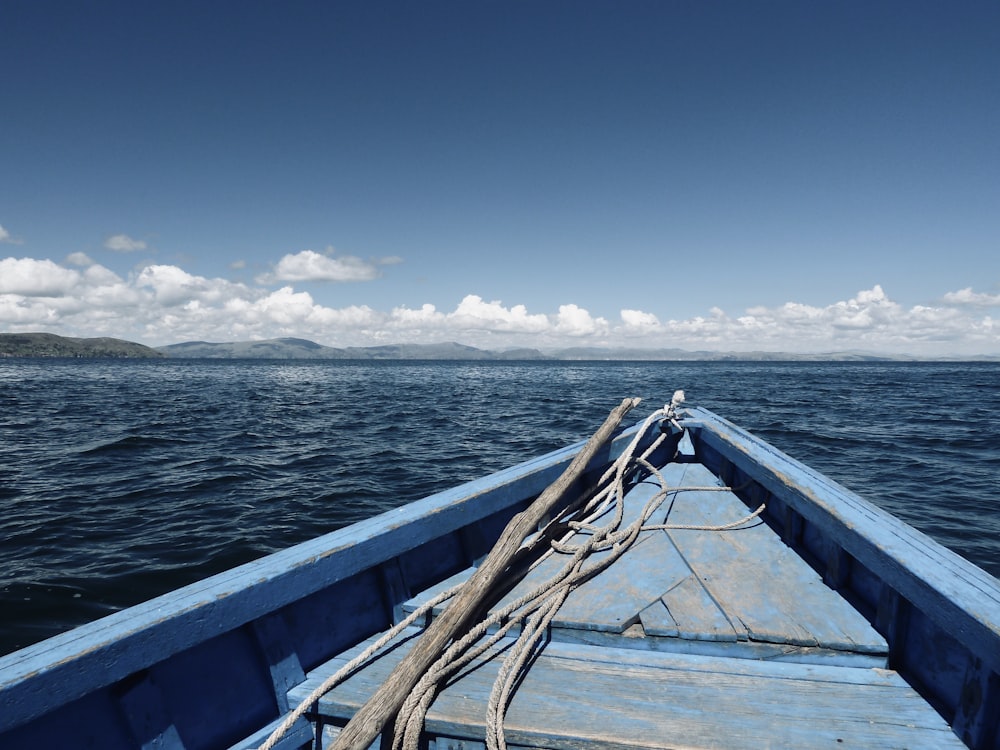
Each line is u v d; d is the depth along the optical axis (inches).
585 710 85.7
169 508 399.9
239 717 89.1
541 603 112.5
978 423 871.1
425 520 119.5
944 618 76.9
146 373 3238.2
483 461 581.9
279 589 91.8
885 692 88.9
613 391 1792.6
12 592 258.1
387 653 103.7
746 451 159.9
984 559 306.8
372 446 676.7
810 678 92.8
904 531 99.0
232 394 1619.1
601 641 104.7
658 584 118.8
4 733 64.7
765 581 119.2
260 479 493.7
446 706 87.6
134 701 76.4
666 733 80.6
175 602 81.0
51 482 479.5
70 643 70.2
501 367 6382.9
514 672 92.4
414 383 2388.0
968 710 77.3
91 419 936.3
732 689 90.3
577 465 146.8
